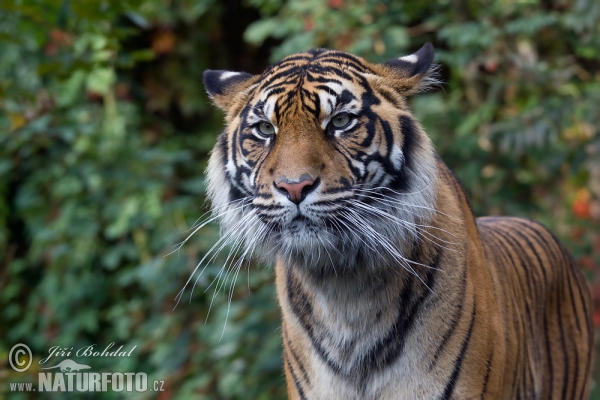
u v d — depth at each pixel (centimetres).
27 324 1218
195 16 1235
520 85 938
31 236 1259
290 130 438
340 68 452
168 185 1026
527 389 549
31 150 1030
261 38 977
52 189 1200
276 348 815
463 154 956
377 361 449
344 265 450
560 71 930
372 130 441
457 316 445
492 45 923
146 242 1109
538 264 580
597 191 1080
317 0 905
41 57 1030
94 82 1141
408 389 446
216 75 516
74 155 1119
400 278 444
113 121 1166
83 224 1117
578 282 632
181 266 818
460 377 442
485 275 478
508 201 958
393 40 898
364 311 450
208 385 930
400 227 441
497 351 462
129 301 1208
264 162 448
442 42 1145
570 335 606
